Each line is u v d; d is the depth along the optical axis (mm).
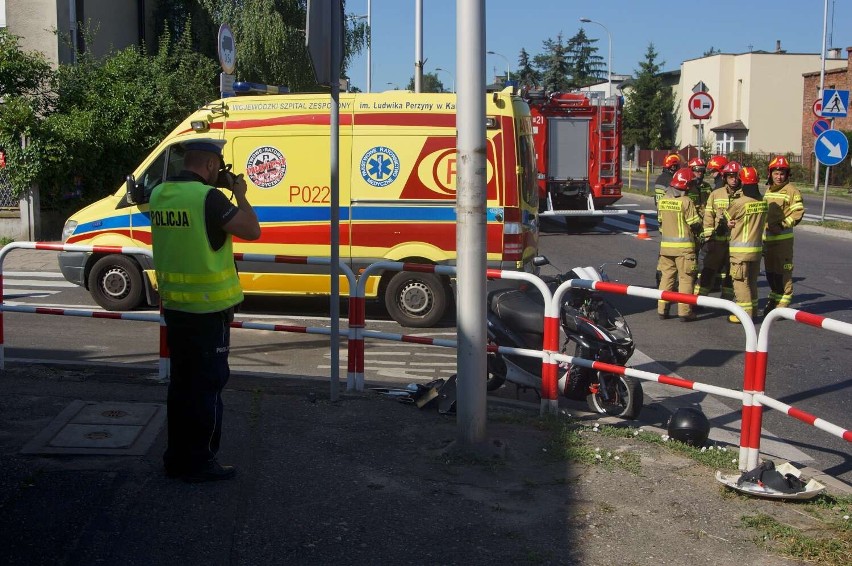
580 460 5516
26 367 7262
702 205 13781
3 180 18250
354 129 10531
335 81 6238
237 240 10672
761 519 4648
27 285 13469
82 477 4812
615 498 4949
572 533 4484
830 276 15117
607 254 17781
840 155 20797
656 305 12562
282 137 10578
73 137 18516
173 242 4691
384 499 4793
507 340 7262
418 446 5641
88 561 3924
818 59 59531
